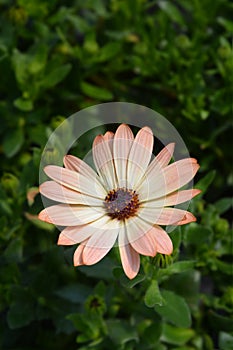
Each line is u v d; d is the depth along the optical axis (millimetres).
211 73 607
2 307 539
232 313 535
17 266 539
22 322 530
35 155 500
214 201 605
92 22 645
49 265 535
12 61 574
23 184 515
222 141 611
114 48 601
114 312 525
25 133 594
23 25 605
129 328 519
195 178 587
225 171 612
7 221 531
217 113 602
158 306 484
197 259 537
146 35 614
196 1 621
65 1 638
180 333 532
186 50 611
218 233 537
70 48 600
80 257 419
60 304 537
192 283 527
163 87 617
